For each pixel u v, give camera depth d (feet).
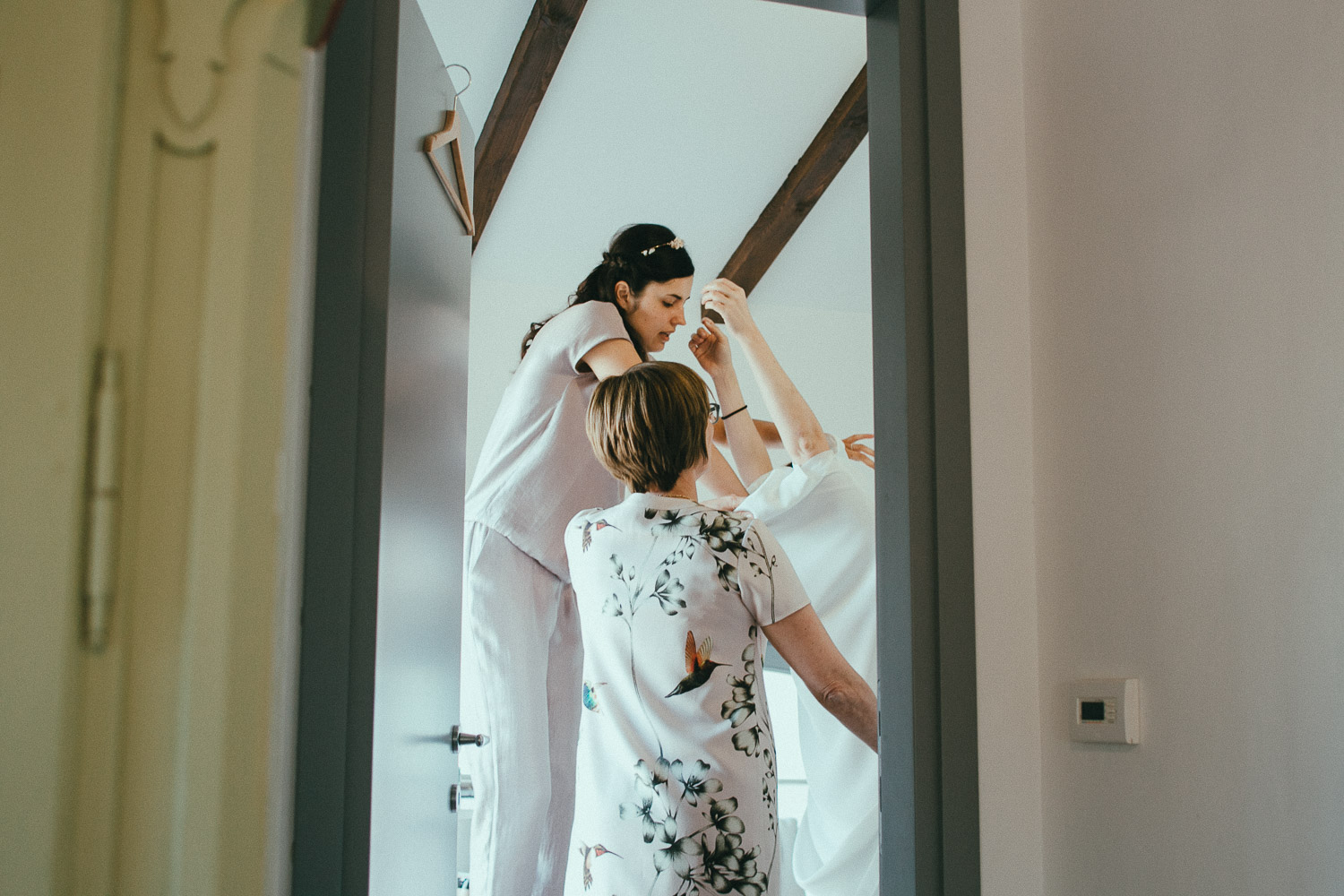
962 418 5.04
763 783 5.00
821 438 14.16
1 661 1.53
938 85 5.28
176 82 1.69
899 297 5.14
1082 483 4.84
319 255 4.33
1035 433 5.16
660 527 5.32
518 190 18.02
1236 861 3.91
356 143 4.44
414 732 4.93
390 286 4.40
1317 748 3.59
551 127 16.79
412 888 4.92
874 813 9.37
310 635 4.07
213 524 1.64
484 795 7.97
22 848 1.51
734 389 14.32
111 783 1.57
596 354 8.59
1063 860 4.76
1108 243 4.79
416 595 4.98
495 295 20.20
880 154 5.40
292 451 4.06
